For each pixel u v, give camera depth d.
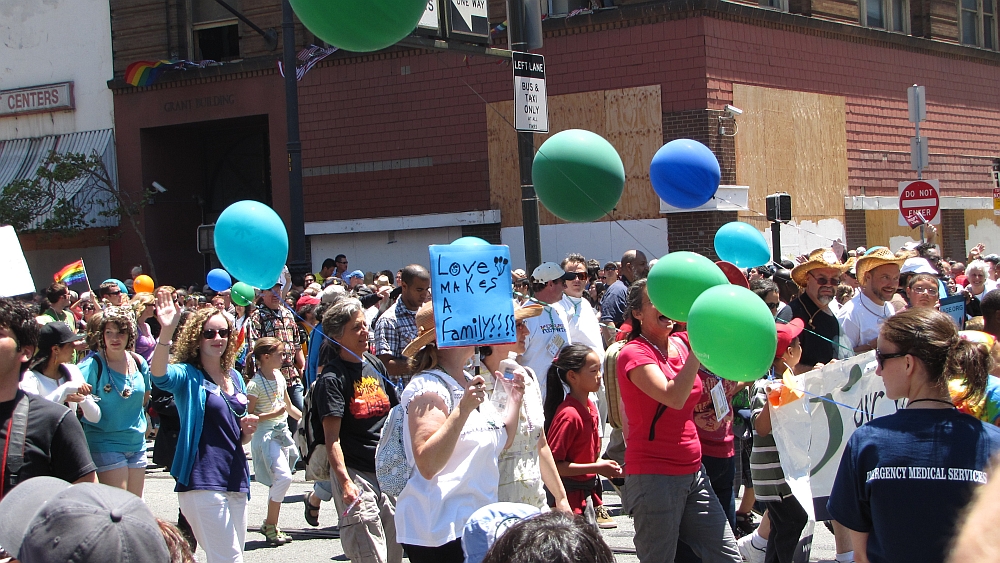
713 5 17.08
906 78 21.39
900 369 3.36
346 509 5.30
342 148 20.11
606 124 17.80
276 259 5.29
